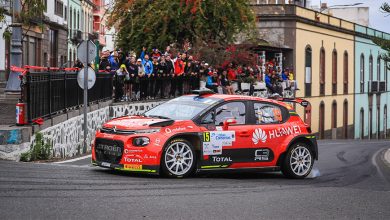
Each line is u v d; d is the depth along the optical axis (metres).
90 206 8.92
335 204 10.27
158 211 8.86
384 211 9.85
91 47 18.41
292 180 13.69
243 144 13.15
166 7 34.47
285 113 13.95
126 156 12.02
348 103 57.81
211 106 12.95
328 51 52.88
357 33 59.25
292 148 13.88
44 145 15.17
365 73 62.06
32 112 14.98
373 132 65.00
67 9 61.69
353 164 19.14
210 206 9.45
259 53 41.91
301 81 47.31
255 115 13.47
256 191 11.28
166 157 12.19
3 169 11.86
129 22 35.53
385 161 20.66
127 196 9.87
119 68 24.91
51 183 10.61
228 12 34.97
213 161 12.79
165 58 27.66
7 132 13.69
